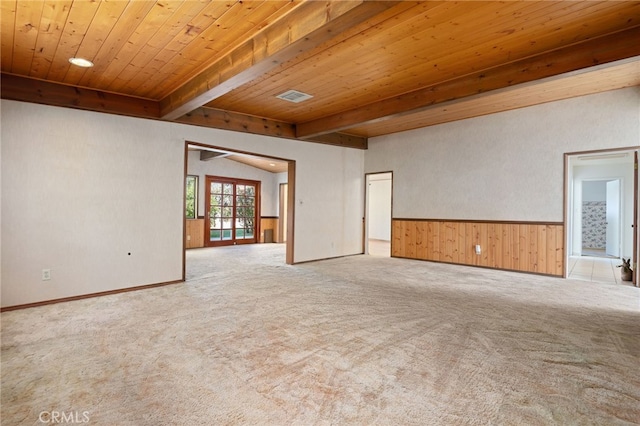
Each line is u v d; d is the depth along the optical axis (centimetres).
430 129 677
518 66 347
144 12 247
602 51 299
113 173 432
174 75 367
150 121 464
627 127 469
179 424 172
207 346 265
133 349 259
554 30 288
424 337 283
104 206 425
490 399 195
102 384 209
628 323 317
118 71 356
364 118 503
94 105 409
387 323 316
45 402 190
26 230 372
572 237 834
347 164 763
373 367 232
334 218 736
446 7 253
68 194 399
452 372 225
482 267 607
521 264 564
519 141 565
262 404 190
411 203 708
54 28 269
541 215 545
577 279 516
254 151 587
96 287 417
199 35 282
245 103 492
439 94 411
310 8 237
